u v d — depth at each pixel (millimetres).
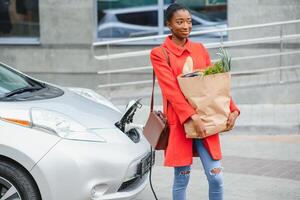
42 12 18047
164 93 6941
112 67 18062
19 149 7078
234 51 17312
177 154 7020
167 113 7066
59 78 18219
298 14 17094
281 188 9641
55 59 18141
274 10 17156
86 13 17906
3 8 18594
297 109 14945
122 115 8539
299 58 17156
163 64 6965
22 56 18328
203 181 10062
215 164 7031
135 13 18234
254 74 17234
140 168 7754
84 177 7148
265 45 17172
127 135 8000
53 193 7121
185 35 7043
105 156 7312
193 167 10953
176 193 7316
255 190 9547
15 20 18547
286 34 17188
